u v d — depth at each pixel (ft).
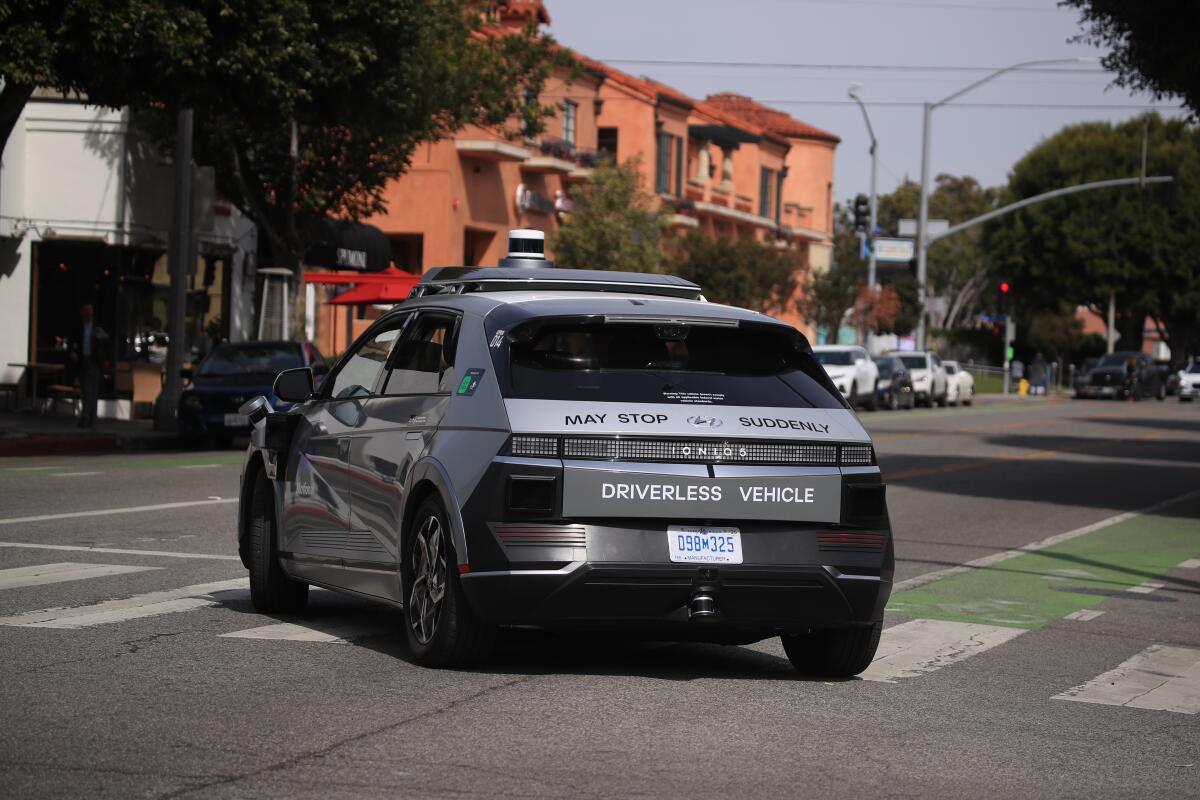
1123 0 80.84
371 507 30.73
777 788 21.01
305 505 33.86
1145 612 42.11
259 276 141.28
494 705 25.61
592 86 197.26
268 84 84.33
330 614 35.83
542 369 27.71
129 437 96.68
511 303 28.86
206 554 45.44
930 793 21.18
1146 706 28.58
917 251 211.82
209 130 117.60
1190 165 300.20
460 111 131.23
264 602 35.58
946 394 216.54
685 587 26.73
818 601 27.58
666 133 217.77
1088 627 38.86
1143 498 80.02
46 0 77.30
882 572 28.09
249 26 83.20
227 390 96.89
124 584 39.17
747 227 252.21
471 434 27.37
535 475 26.48
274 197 128.88
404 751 22.26
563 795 20.13
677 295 33.83
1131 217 298.97
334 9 89.35
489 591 26.58
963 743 24.49
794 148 287.69
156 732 23.12
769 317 29.48
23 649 29.86
